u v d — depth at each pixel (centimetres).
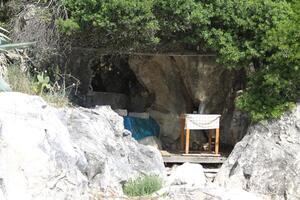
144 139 1528
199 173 1298
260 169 1266
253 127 1339
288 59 1270
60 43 1303
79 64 1483
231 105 1620
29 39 1273
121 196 1012
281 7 1293
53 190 784
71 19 1239
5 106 818
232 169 1312
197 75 1579
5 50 1007
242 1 1300
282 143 1288
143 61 1617
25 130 789
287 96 1324
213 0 1304
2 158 738
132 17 1201
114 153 1119
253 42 1311
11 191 721
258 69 1366
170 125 1648
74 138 1029
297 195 1212
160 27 1279
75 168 881
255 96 1334
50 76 1320
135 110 1750
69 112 1123
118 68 1772
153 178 1092
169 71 1633
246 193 1070
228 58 1312
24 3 1312
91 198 930
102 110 1250
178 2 1237
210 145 1546
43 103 905
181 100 1667
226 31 1332
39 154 777
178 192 1050
